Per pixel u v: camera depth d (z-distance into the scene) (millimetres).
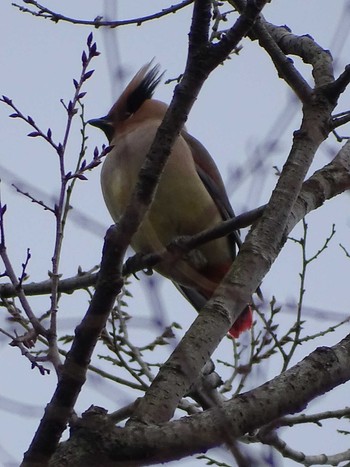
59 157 6199
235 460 4543
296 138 7312
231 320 6230
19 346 5832
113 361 9141
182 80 5945
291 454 8711
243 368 5988
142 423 5484
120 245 5707
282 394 5699
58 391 5516
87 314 5641
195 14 5891
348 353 5977
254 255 6598
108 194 10453
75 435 5395
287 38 9219
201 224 10727
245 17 5883
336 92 7594
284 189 6922
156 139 5910
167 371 5828
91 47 6453
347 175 7809
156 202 10594
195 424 5438
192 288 10242
